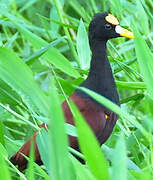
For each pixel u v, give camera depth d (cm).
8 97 1155
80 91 1152
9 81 996
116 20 1220
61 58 1199
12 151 1131
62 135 766
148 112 940
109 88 1159
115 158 780
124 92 1550
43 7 1764
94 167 805
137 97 1241
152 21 1308
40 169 905
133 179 908
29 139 1091
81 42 1312
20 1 1664
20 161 1086
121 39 1491
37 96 964
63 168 770
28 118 1304
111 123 1149
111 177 781
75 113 810
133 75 1362
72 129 1014
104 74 1163
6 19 1348
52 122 766
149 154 1145
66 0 1816
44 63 1424
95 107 1132
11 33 1688
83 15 1500
